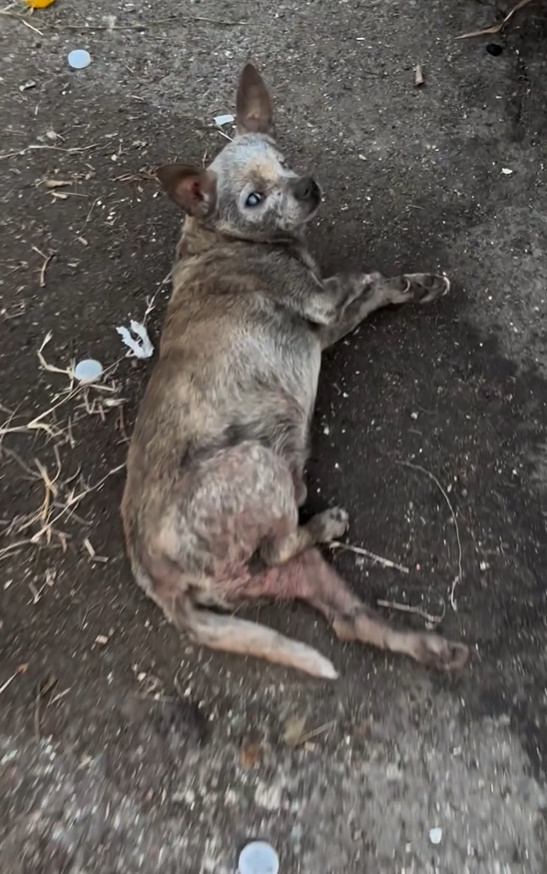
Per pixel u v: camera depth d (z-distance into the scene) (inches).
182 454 30.0
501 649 31.7
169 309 34.2
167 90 46.7
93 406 37.7
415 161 43.0
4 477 36.4
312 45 47.7
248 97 36.0
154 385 31.4
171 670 32.3
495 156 42.9
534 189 41.7
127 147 44.8
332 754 30.5
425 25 48.0
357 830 29.3
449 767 30.0
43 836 29.8
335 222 41.3
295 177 33.9
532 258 39.8
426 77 45.9
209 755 30.8
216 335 31.7
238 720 31.3
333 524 33.3
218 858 29.2
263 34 48.4
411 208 41.5
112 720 31.5
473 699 31.0
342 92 45.7
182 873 29.0
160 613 33.3
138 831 29.7
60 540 34.9
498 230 40.7
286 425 32.4
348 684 31.6
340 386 37.1
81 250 41.9
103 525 35.2
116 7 50.3
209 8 49.8
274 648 30.0
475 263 39.8
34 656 32.8
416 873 28.6
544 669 31.2
